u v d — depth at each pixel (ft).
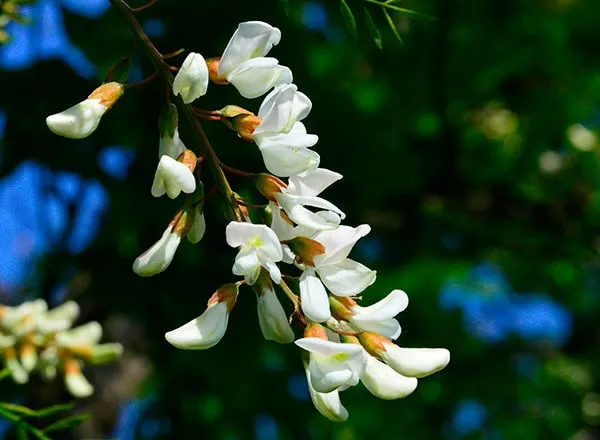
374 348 1.56
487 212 4.19
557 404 4.06
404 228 3.85
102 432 3.36
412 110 3.86
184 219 1.59
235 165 2.68
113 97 1.61
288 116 1.57
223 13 2.67
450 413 3.63
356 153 3.19
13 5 2.05
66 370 2.13
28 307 2.14
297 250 1.57
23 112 2.65
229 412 3.11
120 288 2.88
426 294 3.50
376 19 2.59
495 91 4.12
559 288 4.12
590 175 4.22
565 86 4.23
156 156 2.78
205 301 2.93
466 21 3.89
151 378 3.12
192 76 1.58
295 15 2.87
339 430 3.31
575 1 4.11
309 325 1.56
